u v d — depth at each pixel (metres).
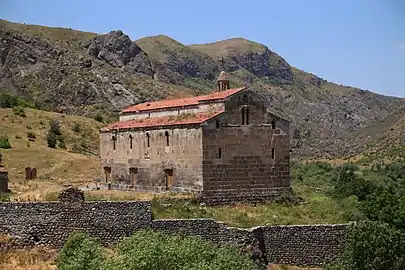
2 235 41.53
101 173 70.62
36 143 111.81
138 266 31.89
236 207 53.66
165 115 63.16
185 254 33.78
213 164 53.75
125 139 65.44
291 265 47.03
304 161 191.12
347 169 141.00
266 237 46.84
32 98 195.50
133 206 44.34
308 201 59.50
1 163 89.75
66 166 92.75
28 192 53.41
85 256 35.25
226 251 38.25
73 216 43.06
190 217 47.78
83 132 135.12
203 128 53.31
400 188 98.12
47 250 41.66
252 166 55.69
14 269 38.03
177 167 56.50
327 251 47.69
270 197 56.53
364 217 55.56
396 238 44.66
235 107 55.06
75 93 199.62
